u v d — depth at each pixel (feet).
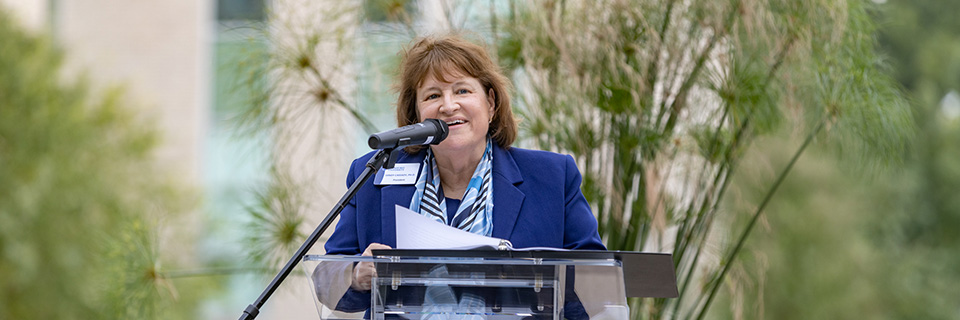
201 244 27.84
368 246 7.58
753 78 10.84
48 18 32.45
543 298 6.33
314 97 11.80
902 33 46.34
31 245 24.38
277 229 11.78
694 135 11.23
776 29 10.82
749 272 12.78
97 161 26.00
